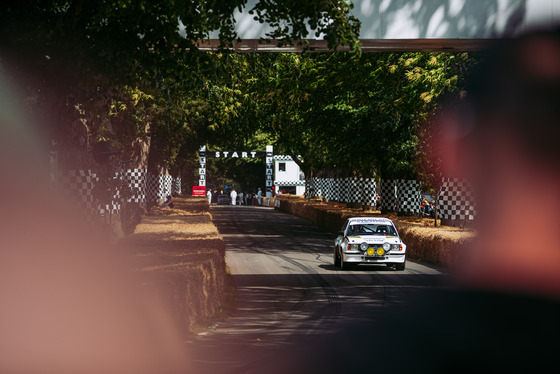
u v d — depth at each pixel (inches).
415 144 2260.1
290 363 597.9
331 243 2197.3
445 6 1140.5
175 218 2034.9
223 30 814.5
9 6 772.6
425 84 1710.1
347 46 1170.0
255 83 2007.9
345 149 2625.5
